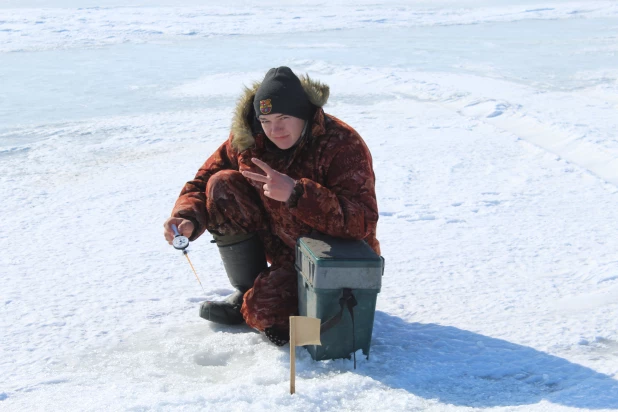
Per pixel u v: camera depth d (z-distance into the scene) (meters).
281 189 2.64
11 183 6.31
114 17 26.33
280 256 3.11
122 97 11.23
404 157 7.01
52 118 9.62
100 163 7.10
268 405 2.37
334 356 2.79
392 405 2.43
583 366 2.78
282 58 15.66
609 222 4.88
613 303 3.47
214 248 4.46
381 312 3.41
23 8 30.44
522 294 3.62
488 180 6.15
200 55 16.44
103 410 2.36
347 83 12.42
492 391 2.60
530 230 4.74
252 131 2.95
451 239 4.58
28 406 2.45
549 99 10.41
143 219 5.17
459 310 3.43
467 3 35.28
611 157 6.88
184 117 9.52
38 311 3.47
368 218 2.78
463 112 9.86
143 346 3.06
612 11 28.89
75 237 4.76
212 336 3.11
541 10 29.84
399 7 32.66
